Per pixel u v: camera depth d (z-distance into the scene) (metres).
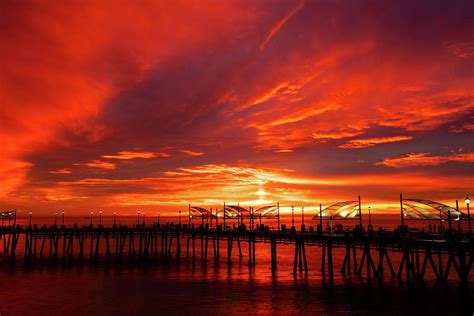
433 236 40.25
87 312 36.16
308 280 48.41
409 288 40.19
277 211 71.25
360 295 40.06
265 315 34.47
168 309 36.78
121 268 61.09
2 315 35.50
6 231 75.06
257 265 64.00
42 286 46.91
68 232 80.19
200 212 85.88
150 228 81.88
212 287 45.59
